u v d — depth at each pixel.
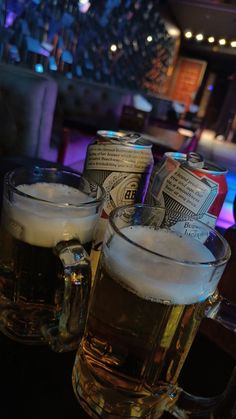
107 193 0.26
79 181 0.27
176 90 3.84
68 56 2.39
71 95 2.21
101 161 0.26
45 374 0.23
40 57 2.11
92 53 2.64
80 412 0.21
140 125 1.36
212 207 0.25
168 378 0.20
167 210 0.23
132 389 0.20
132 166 0.26
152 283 0.18
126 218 0.22
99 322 0.20
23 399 0.21
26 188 0.25
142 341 0.19
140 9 2.95
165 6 2.91
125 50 3.03
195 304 0.19
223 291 0.29
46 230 0.21
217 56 3.23
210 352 0.28
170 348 0.19
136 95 2.56
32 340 0.24
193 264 0.17
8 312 0.24
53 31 2.16
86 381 0.21
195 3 2.44
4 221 0.24
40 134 1.43
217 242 0.21
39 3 1.95
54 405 0.21
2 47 1.80
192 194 0.24
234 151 2.52
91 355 0.20
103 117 2.23
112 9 2.62
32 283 0.23
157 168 0.26
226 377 0.26
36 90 1.35
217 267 0.18
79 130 1.42
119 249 0.19
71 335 0.20
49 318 0.23
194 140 1.58
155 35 3.31
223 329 0.29
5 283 0.23
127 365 0.19
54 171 0.28
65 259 0.20
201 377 0.25
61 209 0.21
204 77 3.52
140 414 0.21
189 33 2.97
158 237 0.21
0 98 1.37
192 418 0.20
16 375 0.22
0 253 0.24
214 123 2.99
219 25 1.96
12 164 0.54
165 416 0.22
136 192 0.27
